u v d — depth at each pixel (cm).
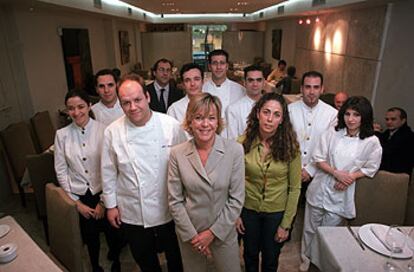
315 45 679
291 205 175
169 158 160
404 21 375
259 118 165
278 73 795
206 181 146
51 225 175
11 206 326
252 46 1156
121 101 152
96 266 219
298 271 228
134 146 162
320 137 209
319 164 204
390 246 144
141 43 1136
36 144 367
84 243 225
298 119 233
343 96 329
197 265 168
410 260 137
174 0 596
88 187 201
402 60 378
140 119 156
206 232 155
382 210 192
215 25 1220
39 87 438
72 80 543
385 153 292
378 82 435
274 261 189
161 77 290
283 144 165
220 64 244
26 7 392
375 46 436
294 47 834
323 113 231
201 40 1238
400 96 382
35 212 313
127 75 159
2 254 137
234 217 156
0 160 337
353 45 505
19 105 401
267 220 179
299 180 174
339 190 197
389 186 189
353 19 505
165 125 167
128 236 181
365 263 136
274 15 793
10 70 383
